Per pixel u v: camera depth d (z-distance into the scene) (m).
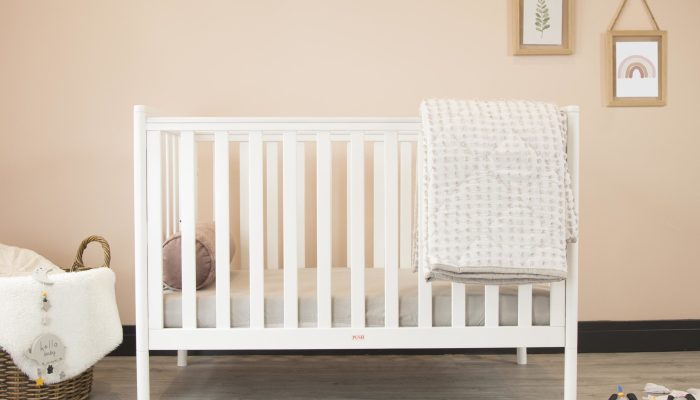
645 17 2.15
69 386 1.57
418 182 1.50
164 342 1.46
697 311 2.16
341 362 2.02
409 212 2.01
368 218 2.13
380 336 1.46
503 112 1.42
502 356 2.09
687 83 2.15
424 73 2.14
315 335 1.46
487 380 1.81
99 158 2.12
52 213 2.12
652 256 2.16
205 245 1.52
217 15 2.12
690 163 2.16
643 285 2.16
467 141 1.38
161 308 1.46
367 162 2.13
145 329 1.45
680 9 2.15
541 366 1.96
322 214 1.46
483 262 1.35
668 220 2.16
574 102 2.15
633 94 2.15
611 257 2.15
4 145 2.11
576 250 1.45
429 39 2.14
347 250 2.11
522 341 1.46
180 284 1.52
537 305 1.47
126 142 2.12
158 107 2.12
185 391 1.71
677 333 2.15
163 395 1.68
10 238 2.11
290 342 1.46
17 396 1.49
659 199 2.16
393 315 1.46
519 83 2.15
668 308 2.16
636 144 2.15
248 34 2.13
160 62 2.12
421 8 2.14
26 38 2.10
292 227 1.46
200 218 2.12
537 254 1.36
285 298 1.46
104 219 2.12
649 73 2.14
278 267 2.06
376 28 2.14
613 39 2.14
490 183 1.37
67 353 1.51
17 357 1.42
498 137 1.39
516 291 1.48
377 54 2.14
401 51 2.14
